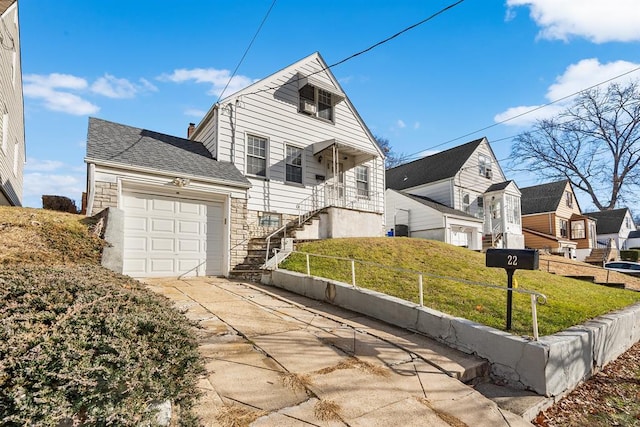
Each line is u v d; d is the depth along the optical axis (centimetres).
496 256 480
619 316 583
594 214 4016
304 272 803
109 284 341
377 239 1141
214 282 846
